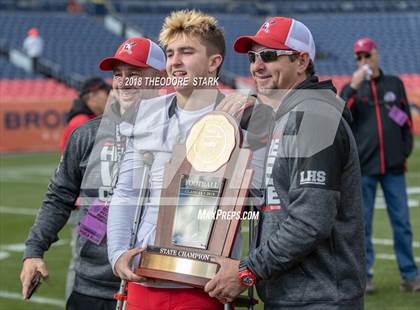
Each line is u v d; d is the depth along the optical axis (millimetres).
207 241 2982
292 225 2920
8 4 32000
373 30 32781
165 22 3297
